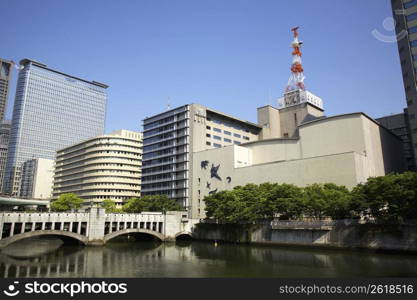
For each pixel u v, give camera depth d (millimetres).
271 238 85375
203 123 142375
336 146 106188
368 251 66625
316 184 86688
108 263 58125
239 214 86562
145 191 154375
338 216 74938
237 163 120250
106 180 179625
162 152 150750
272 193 85500
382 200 63594
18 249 80312
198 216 128125
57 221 80812
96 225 86750
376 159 107125
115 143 184250
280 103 165875
